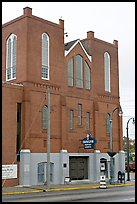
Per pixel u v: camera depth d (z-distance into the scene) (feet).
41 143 118.21
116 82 153.69
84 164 133.90
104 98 145.69
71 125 130.11
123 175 130.00
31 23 120.98
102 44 149.18
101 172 138.31
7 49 127.03
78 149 130.72
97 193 89.66
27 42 118.73
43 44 124.88
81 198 75.97
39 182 116.57
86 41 145.89
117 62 155.94
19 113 116.26
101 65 147.13
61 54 130.62
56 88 126.21
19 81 119.03
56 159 122.72
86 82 139.44
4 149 109.91
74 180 128.77
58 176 122.52
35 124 117.29
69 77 132.77
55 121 124.16
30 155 114.11
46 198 77.05
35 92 118.93
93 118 139.23
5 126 110.93
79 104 134.72
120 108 138.82
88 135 127.95
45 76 123.54
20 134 115.03
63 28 132.98
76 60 136.77
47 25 126.72
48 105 109.19
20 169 112.88
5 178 108.78
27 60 117.91
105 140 142.41
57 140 124.06
